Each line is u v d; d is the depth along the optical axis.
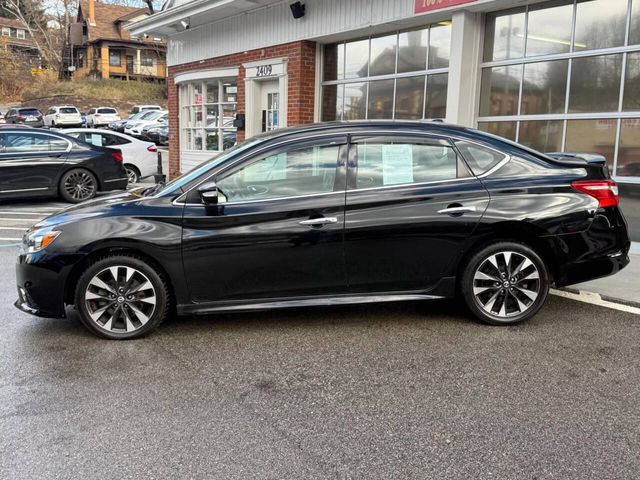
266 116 11.74
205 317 4.95
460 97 8.09
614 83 6.95
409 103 9.14
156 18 13.41
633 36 6.75
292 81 10.55
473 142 4.62
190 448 2.96
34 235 4.41
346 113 10.28
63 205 11.15
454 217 4.45
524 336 4.45
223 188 4.41
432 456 2.88
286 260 4.39
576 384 3.63
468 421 3.21
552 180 4.57
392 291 4.56
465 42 7.97
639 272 6.20
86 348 4.27
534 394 3.51
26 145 10.83
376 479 2.70
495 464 2.81
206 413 3.32
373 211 4.41
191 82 14.11
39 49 60.12
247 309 4.43
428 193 4.47
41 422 3.22
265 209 4.36
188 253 4.31
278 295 4.46
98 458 2.88
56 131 11.39
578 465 2.79
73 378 3.77
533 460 2.83
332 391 3.58
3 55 54.97
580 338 4.40
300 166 4.47
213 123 13.57
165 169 18.52
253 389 3.61
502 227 4.48
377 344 4.32
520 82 7.82
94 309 4.38
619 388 3.58
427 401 3.44
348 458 2.87
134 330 4.41
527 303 4.63
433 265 4.53
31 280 4.33
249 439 3.05
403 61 9.19
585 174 4.64
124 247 4.28
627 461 2.82
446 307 5.17
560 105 7.45
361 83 9.92
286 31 10.61
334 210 4.39
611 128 7.01
